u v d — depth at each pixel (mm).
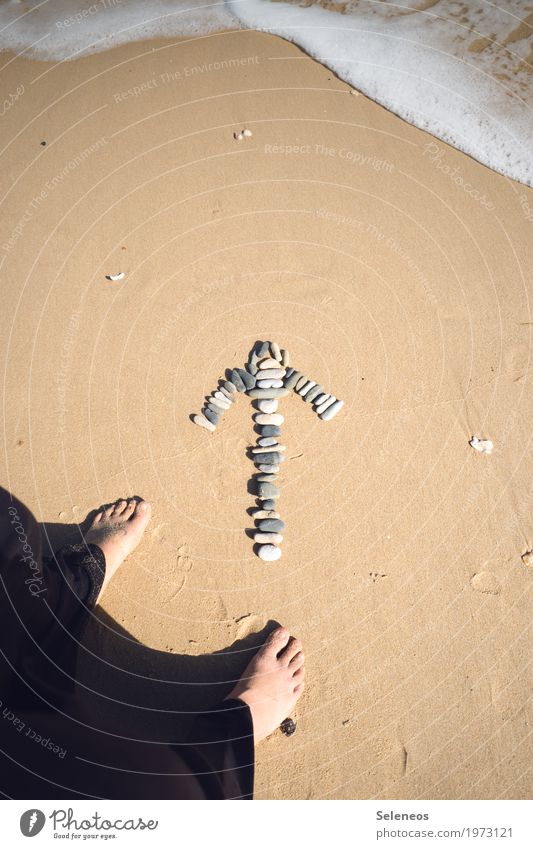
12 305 2459
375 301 2439
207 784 1557
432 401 2219
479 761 1692
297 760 1702
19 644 1689
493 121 2908
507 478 2076
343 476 2100
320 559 1972
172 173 2797
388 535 2002
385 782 1674
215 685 1794
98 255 2576
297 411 2217
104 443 2172
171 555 1987
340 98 3025
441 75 3078
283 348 2336
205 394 2260
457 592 1909
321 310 2424
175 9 3471
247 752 1634
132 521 1993
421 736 1724
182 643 1851
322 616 1890
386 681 1799
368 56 3172
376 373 2283
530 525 1999
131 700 1760
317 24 3332
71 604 1802
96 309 2447
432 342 2342
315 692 1788
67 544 1975
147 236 2623
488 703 1758
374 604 1902
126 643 1841
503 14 3295
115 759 1573
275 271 2520
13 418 2219
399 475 2096
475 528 2002
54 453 2152
